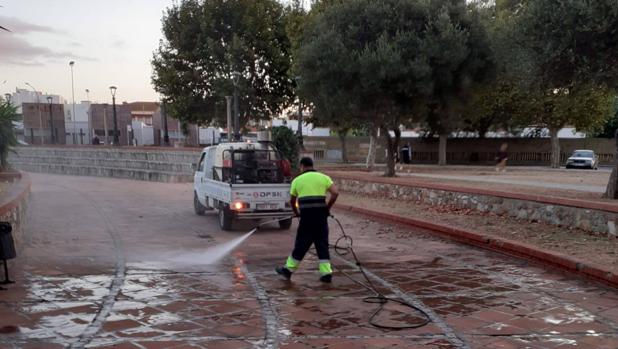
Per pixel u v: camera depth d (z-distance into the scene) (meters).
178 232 11.46
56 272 7.51
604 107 32.53
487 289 6.76
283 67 33.44
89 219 13.41
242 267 8.04
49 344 4.72
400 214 12.52
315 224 7.17
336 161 46.78
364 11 17.89
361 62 16.67
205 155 14.12
